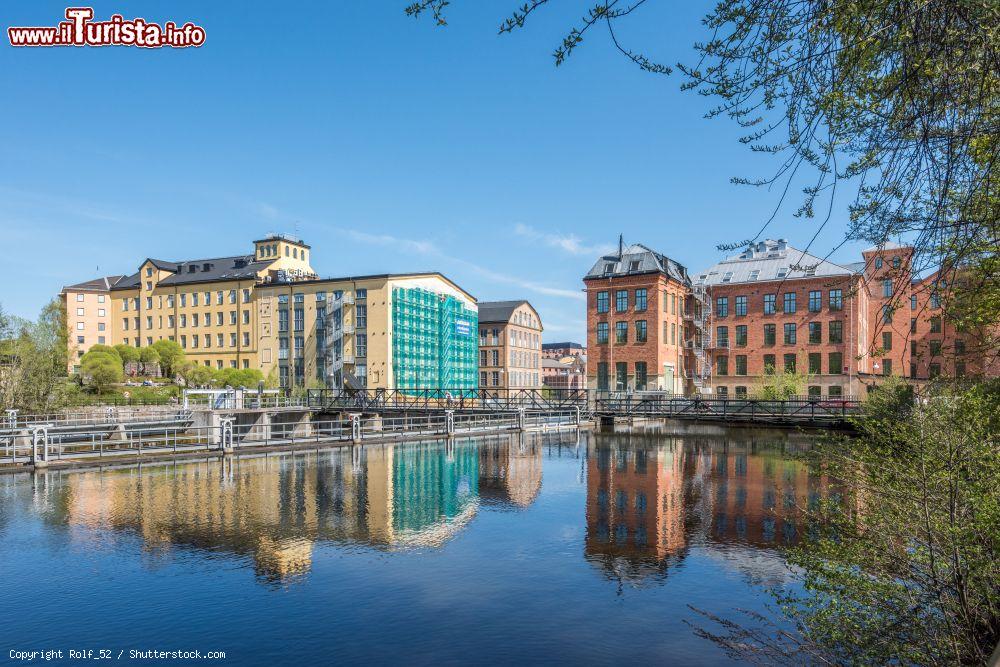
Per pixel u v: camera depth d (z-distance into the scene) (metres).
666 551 11.28
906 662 5.49
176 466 22.17
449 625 8.12
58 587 9.52
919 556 5.52
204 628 8.06
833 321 46.06
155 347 61.19
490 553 11.23
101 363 49.12
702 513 14.30
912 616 5.55
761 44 3.49
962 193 4.06
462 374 67.00
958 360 5.69
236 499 16.03
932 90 3.44
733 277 52.12
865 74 3.58
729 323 50.81
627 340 46.56
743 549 11.37
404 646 7.56
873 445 6.61
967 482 5.44
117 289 71.44
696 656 7.18
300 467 21.94
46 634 7.89
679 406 37.84
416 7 3.19
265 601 8.96
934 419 5.63
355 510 14.72
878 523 5.92
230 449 24.92
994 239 4.19
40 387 38.06
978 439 5.40
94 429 31.94
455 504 15.46
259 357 62.22
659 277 45.38
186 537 12.31
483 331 78.75
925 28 3.15
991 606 5.17
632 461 23.30
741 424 36.81
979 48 3.14
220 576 10.01
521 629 8.00
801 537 12.07
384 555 11.14
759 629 7.87
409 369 58.06
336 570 10.30
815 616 6.21
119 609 8.68
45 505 15.21
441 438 32.16
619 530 12.81
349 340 57.34
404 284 57.94
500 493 16.91
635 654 7.28
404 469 21.47
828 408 31.56
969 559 5.11
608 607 8.70
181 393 50.47
